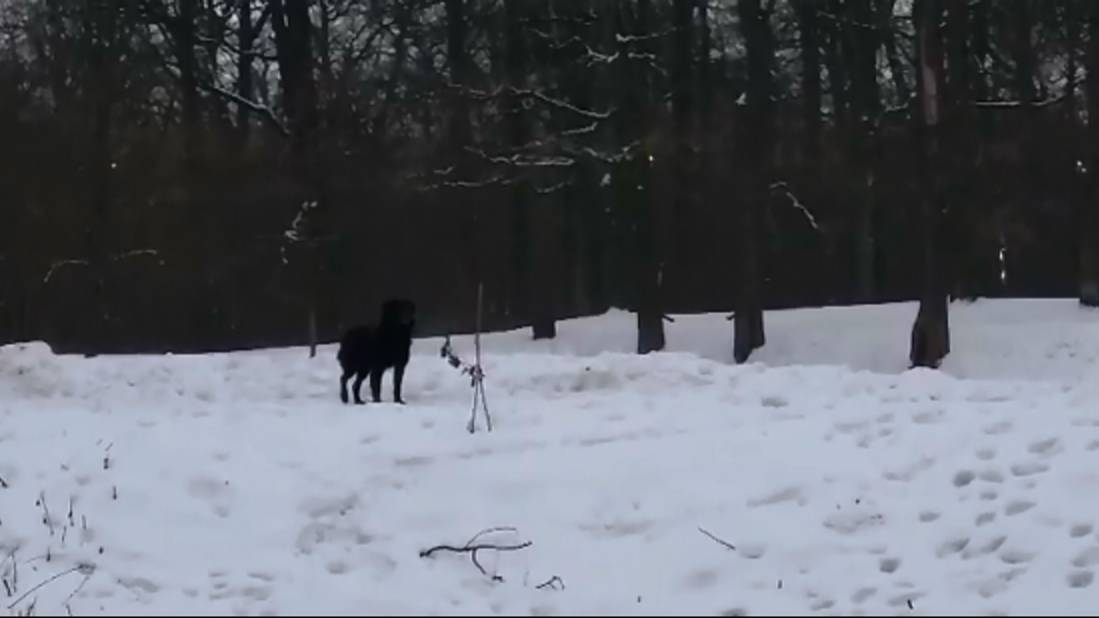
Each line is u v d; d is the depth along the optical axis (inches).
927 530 339.6
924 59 887.1
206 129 1268.5
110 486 388.5
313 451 422.9
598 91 1036.5
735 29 1056.2
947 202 922.1
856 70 1230.9
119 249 1278.3
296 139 1121.4
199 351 1300.4
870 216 1390.3
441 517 366.9
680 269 1368.1
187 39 1152.2
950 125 923.4
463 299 1362.0
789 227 1402.6
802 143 1187.9
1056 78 1175.0
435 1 1169.4
